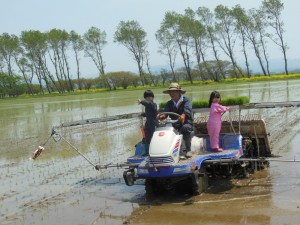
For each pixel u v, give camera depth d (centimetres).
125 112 2633
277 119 1733
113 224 677
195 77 8325
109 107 3244
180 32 7956
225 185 867
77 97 6091
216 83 6944
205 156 831
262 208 692
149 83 8594
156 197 820
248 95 3080
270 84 4825
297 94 2858
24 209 801
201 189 814
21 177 1080
